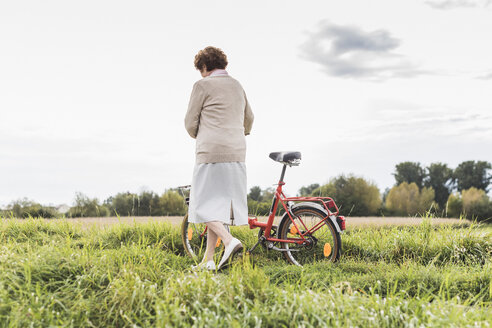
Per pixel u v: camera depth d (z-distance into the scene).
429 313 2.18
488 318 2.28
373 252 4.36
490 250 4.11
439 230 4.62
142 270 2.95
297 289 2.78
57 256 3.11
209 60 3.58
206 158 3.41
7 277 2.66
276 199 4.18
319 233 4.57
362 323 2.18
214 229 3.40
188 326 2.10
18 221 5.40
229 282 2.53
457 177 43.66
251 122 3.86
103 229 5.16
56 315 2.35
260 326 2.13
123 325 2.34
